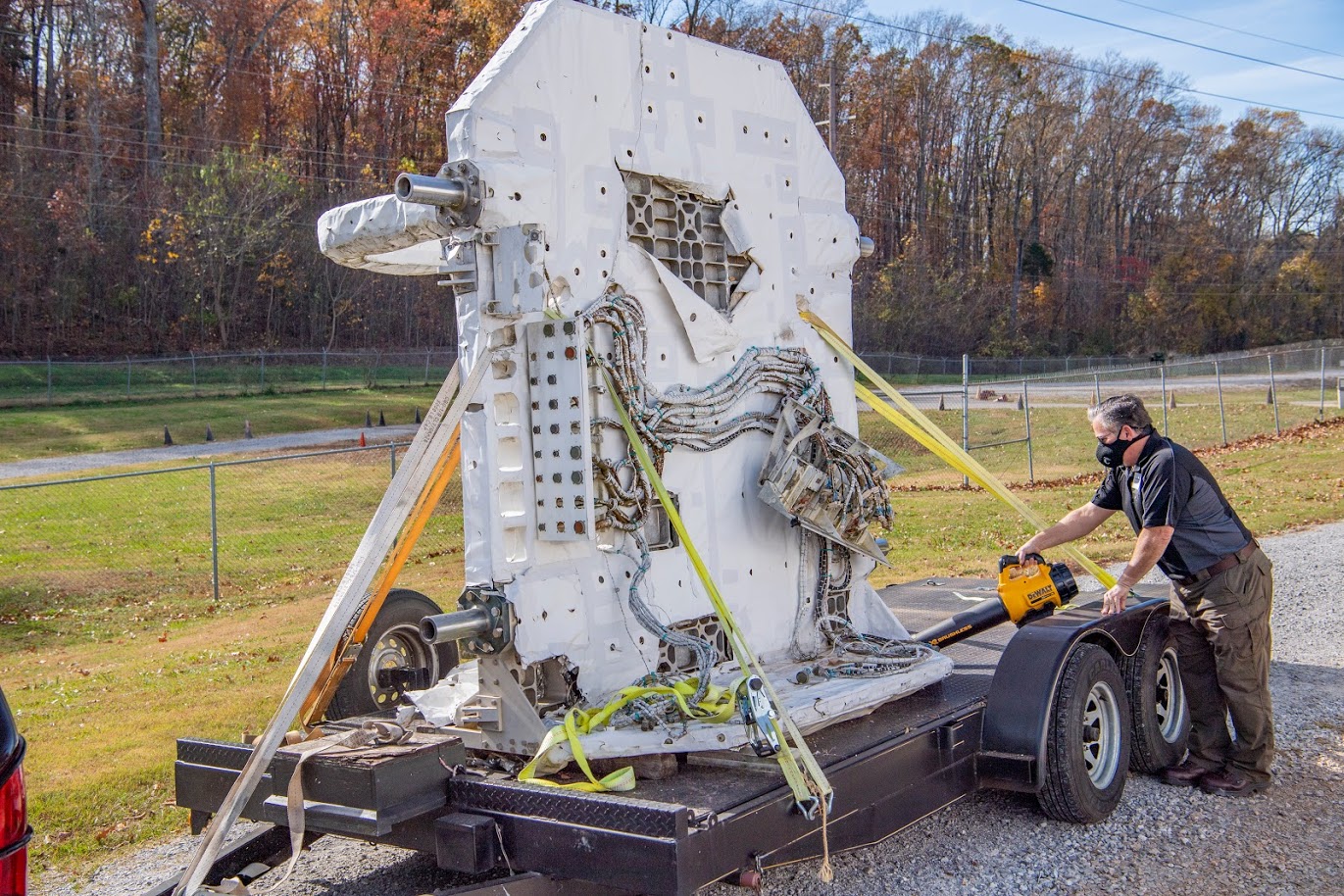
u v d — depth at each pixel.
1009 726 4.41
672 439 4.07
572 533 3.53
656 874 2.88
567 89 3.79
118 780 5.44
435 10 59.75
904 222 75.50
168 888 3.64
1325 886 4.00
